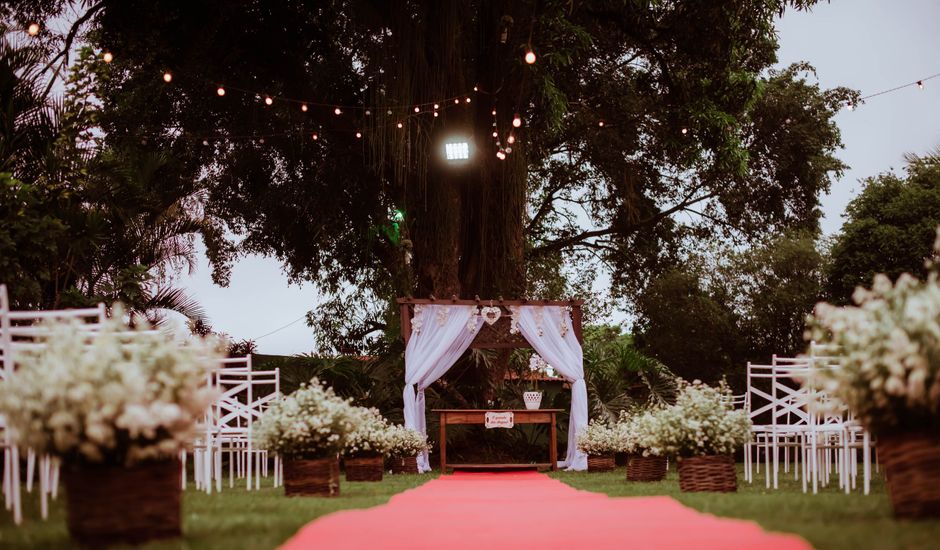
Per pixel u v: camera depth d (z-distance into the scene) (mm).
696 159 17250
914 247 20281
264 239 20844
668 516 4695
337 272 21125
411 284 18609
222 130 18969
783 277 24250
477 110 16031
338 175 18359
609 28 17812
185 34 15125
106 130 18016
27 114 11469
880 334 4270
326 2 16031
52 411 3756
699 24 15680
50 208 11242
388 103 15000
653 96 18609
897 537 3562
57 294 11906
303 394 7219
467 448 15719
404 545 3662
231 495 7266
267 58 16281
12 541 3951
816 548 3389
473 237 16562
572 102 19688
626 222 22281
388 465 13367
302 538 3918
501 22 14023
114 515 3869
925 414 4230
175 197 16719
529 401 13875
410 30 15078
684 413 7156
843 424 6977
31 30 8367
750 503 5438
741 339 23844
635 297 25000
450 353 13859
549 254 23562
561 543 3666
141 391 3770
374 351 21250
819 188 21844
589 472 12750
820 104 21391
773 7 15539
